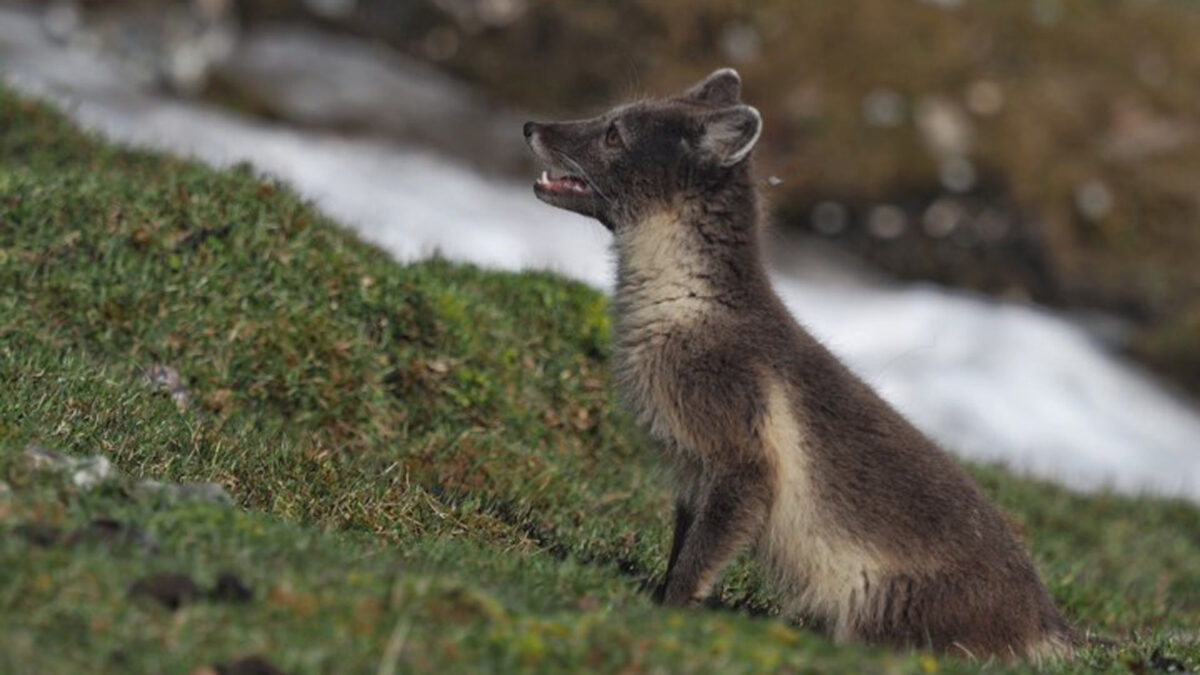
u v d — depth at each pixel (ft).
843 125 106.22
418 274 49.01
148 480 32.76
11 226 44.73
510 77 109.40
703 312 34.45
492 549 33.53
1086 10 123.65
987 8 120.37
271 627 24.04
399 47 110.73
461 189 100.42
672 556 34.81
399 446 43.34
